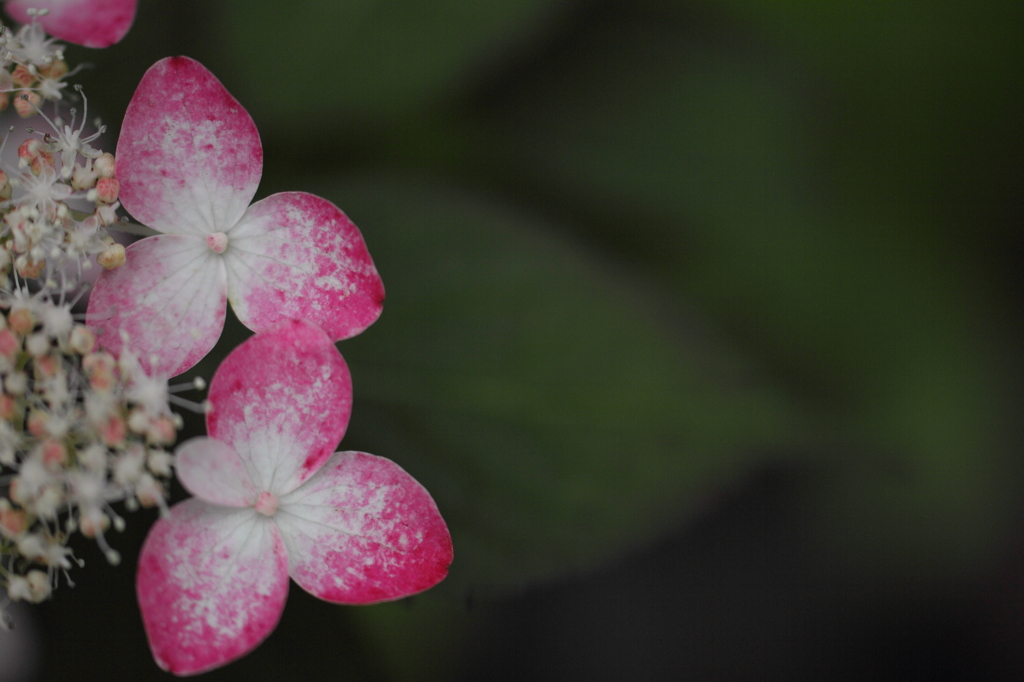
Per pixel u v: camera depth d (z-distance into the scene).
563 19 0.37
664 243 0.37
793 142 0.37
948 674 0.37
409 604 0.34
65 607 0.34
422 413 0.34
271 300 0.33
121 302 0.33
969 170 0.37
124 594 0.34
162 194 0.33
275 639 0.34
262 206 0.33
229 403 0.32
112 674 0.34
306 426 0.33
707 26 0.37
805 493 0.37
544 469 0.34
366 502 0.33
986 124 0.37
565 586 0.37
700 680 0.37
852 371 0.37
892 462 0.37
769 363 0.36
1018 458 0.37
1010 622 0.37
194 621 0.32
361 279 0.33
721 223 0.37
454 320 0.35
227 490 0.32
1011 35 0.37
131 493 0.32
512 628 0.37
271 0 0.35
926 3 0.37
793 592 0.37
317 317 0.33
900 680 0.37
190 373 0.34
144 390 0.32
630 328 0.35
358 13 0.35
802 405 0.35
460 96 0.36
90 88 0.35
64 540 0.32
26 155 0.33
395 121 0.36
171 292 0.33
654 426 0.34
